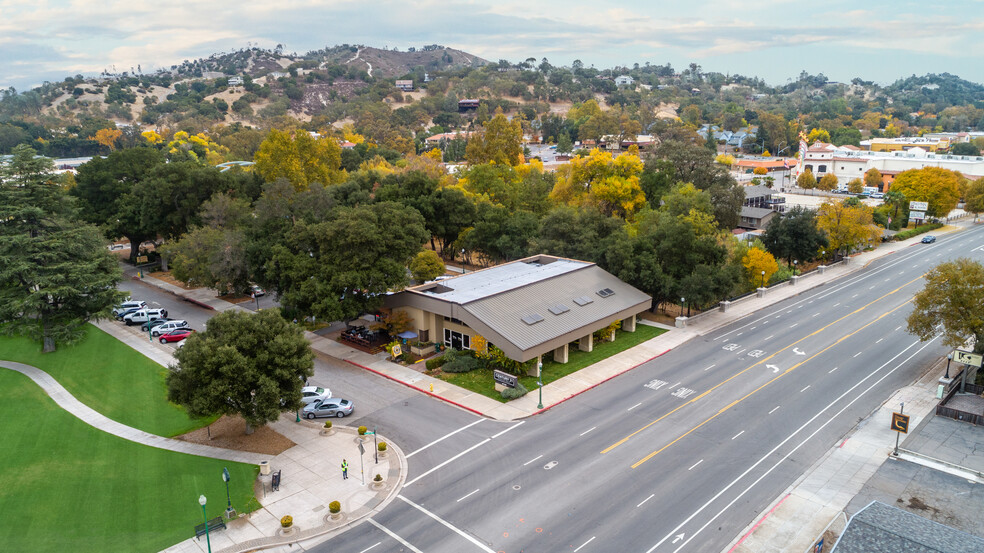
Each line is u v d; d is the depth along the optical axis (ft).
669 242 222.69
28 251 185.68
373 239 193.88
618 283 219.20
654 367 181.78
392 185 311.27
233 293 264.52
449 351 184.24
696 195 289.53
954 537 83.87
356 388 169.27
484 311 178.29
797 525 106.93
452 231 301.84
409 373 177.88
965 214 467.11
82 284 186.80
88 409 157.07
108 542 104.99
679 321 216.74
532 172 349.20
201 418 140.97
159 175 303.07
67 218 212.84
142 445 138.62
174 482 123.44
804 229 285.43
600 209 331.77
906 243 365.81
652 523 107.96
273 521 110.52
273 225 233.55
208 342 132.16
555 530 106.42
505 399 159.02
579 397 161.68
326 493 119.24
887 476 122.31
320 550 102.78
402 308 199.82
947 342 164.14
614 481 121.49
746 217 394.11
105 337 210.59
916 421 145.89
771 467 126.31
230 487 121.70
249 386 131.95
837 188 549.95
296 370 136.36
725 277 217.36
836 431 141.59
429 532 106.83
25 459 131.85
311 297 192.34
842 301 250.78
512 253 270.05
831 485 119.55
